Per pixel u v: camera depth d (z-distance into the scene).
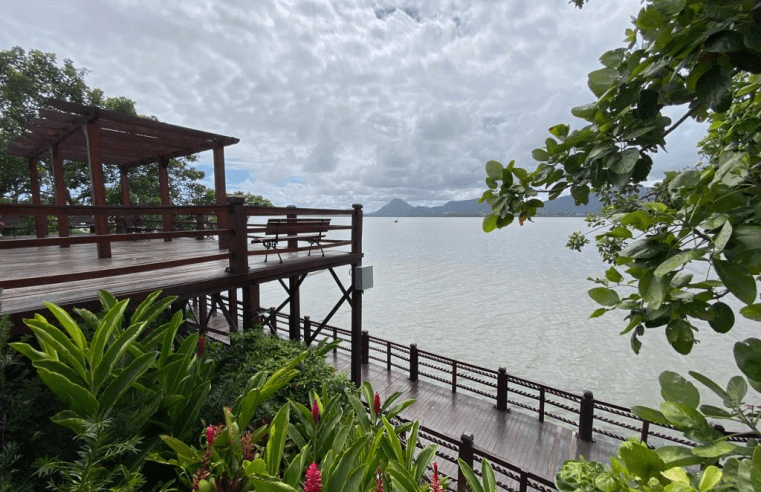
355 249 6.80
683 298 0.91
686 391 0.87
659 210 0.89
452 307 27.73
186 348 2.81
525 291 33.91
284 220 6.02
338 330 9.21
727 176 0.79
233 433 2.19
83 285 3.76
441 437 3.74
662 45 0.85
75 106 4.96
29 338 2.86
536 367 16.23
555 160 1.26
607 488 0.99
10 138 13.92
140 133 6.23
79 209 3.14
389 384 8.04
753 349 0.78
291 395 3.48
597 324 22.75
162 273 4.59
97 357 2.06
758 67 0.77
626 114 1.04
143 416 2.10
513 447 5.82
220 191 7.07
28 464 1.94
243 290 4.71
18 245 2.71
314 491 1.60
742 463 0.70
